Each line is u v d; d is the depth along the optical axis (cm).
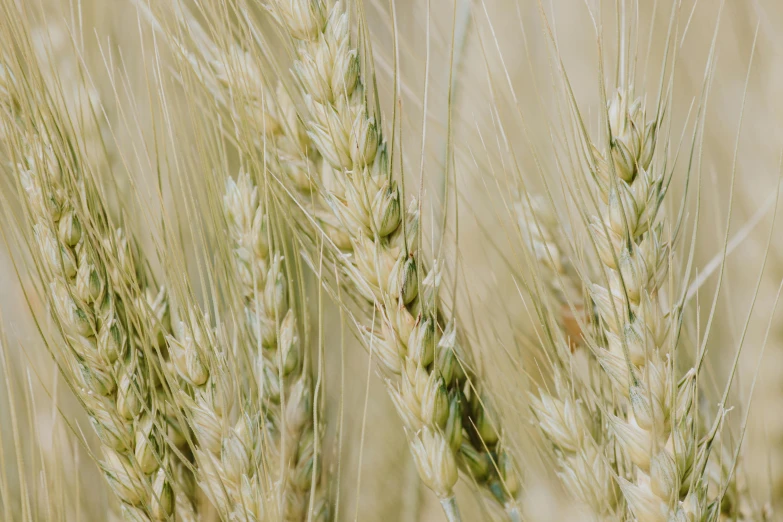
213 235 43
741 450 44
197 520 44
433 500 47
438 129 47
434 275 42
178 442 44
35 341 47
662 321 40
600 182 40
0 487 44
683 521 40
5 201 42
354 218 41
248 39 43
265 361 44
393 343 41
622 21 40
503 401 44
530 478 43
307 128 41
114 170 47
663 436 40
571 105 41
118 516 46
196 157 45
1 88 42
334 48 41
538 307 42
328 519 44
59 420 46
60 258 42
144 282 44
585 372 43
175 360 42
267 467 42
